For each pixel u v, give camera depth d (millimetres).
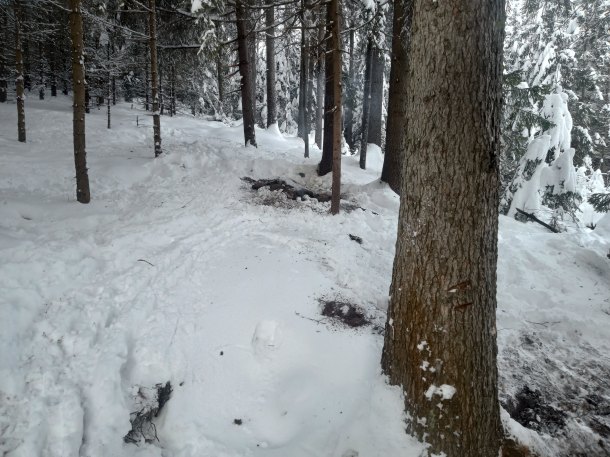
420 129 3113
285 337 4801
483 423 3209
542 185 11242
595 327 5461
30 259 4938
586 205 14102
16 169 9594
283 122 26969
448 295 3094
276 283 5801
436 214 3090
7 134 13898
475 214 3031
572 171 11023
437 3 2855
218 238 7188
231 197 9594
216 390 4258
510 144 12102
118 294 5004
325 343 4750
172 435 3818
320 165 12094
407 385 3367
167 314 4949
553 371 4820
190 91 25891
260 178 11523
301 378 4367
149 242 6621
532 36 14375
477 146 2965
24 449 2992
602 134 18062
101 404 3617
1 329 3740
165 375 4223
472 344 3121
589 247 7816
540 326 5664
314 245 7301
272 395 4262
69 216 7375
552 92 12523
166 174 10703
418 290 3240
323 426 3885
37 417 3252
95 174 9930
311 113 25469
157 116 12000
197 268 6078
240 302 5375
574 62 12812
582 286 6594
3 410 3215
